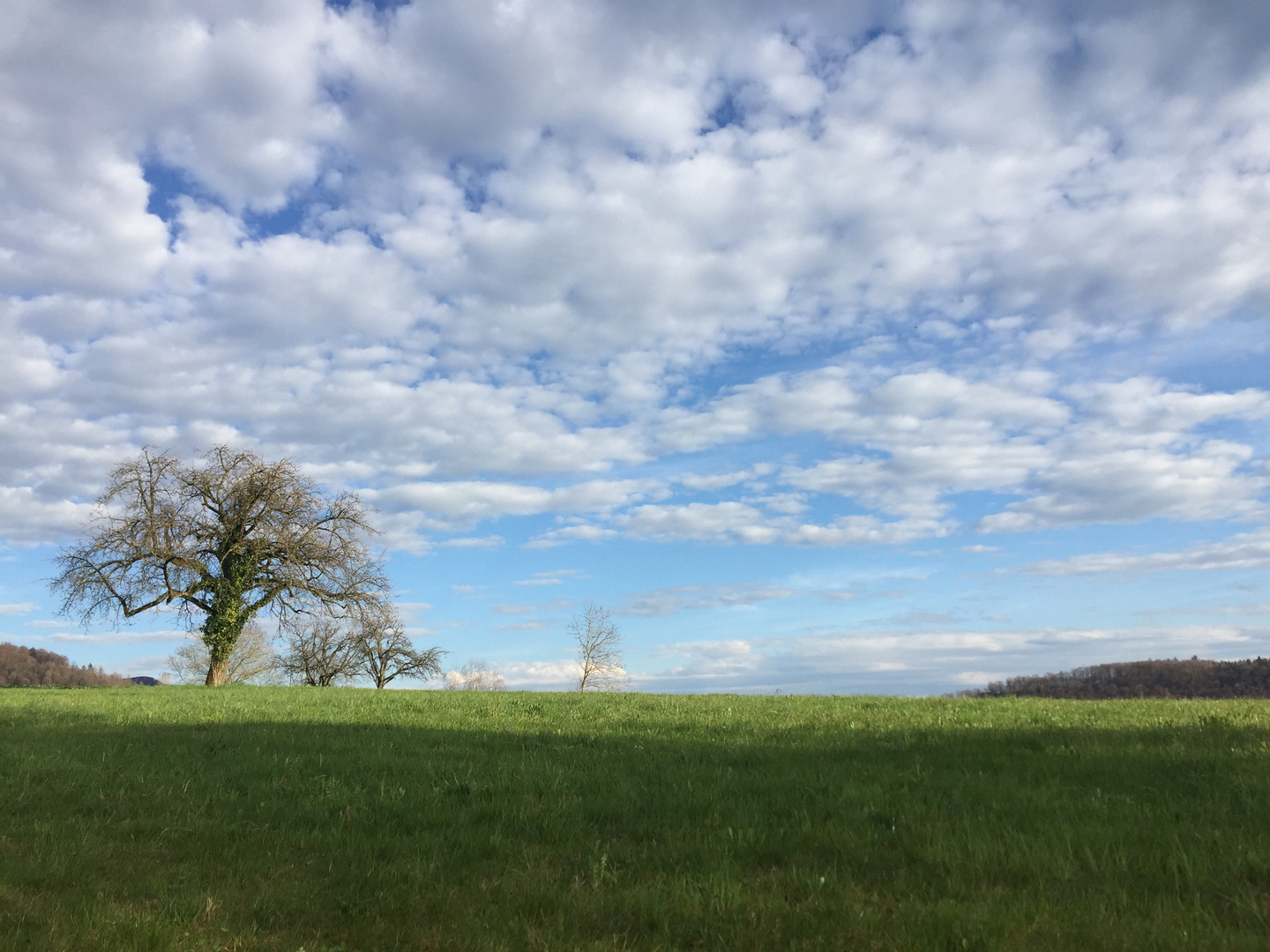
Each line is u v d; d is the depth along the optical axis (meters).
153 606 42.50
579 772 9.83
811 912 5.04
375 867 6.29
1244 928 4.45
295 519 44.78
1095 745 10.56
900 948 4.47
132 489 41.78
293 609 45.59
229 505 43.94
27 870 6.11
